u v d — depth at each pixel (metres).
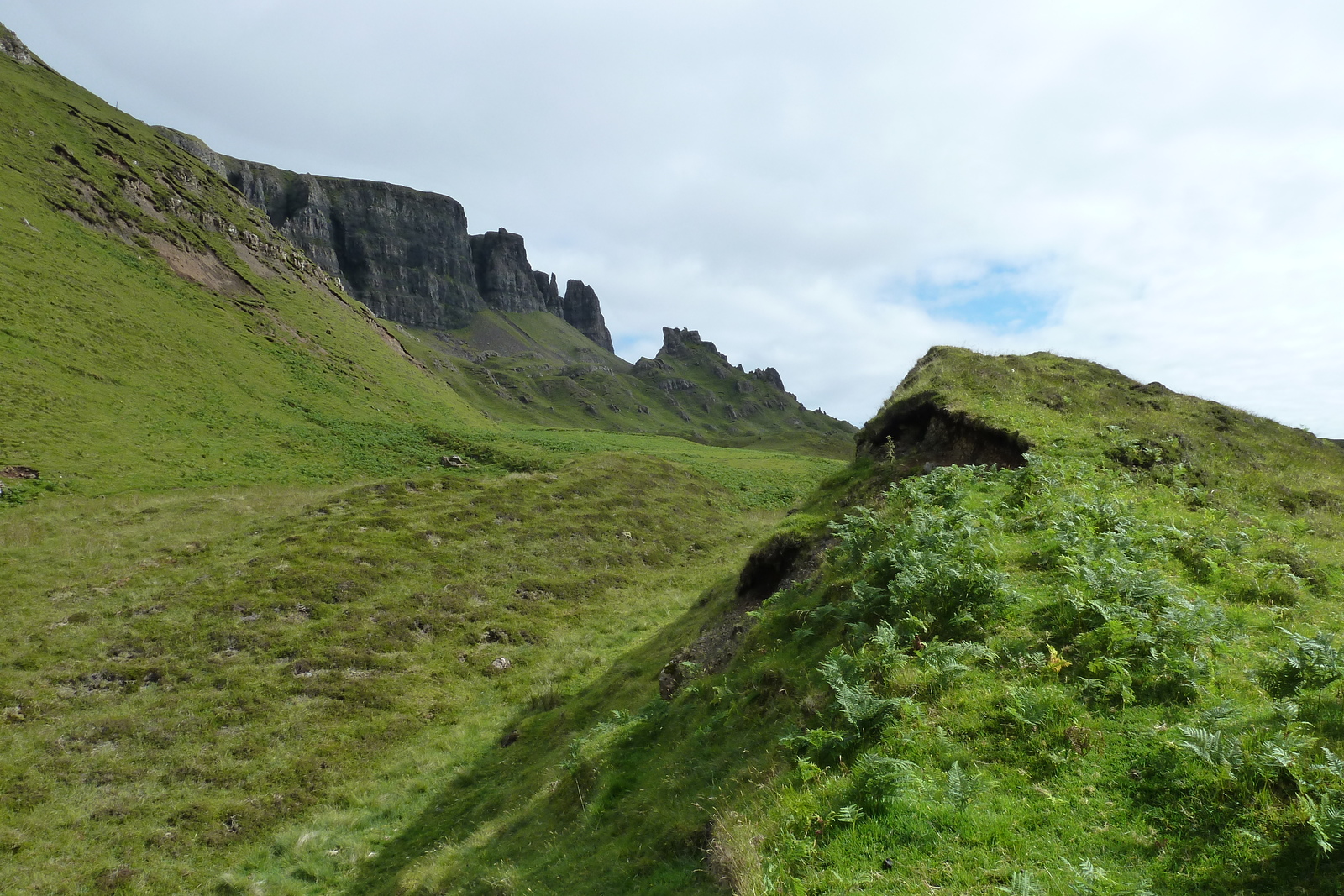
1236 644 8.99
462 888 13.27
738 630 18.34
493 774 21.53
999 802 6.80
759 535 53.16
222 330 82.56
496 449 72.75
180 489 46.56
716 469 76.75
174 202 106.50
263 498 48.25
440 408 99.00
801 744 9.26
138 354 65.19
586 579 41.00
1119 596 9.84
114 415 53.69
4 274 63.25
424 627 33.25
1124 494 15.55
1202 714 7.17
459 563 40.38
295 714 25.58
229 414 63.47
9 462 41.91
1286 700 7.06
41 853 18.14
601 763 14.73
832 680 9.30
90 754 22.25
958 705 8.39
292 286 115.56
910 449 23.12
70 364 56.81
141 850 18.75
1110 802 6.55
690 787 11.09
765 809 8.19
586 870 10.69
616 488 56.97
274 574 34.97
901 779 7.18
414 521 44.66
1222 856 5.72
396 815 20.36
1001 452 19.20
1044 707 7.81
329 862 18.34
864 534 15.01
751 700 12.36
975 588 10.70
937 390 23.80
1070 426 19.80
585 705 23.19
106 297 71.31
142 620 29.97
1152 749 7.02
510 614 35.66
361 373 95.19
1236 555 12.44
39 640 27.64
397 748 24.42
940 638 10.17
